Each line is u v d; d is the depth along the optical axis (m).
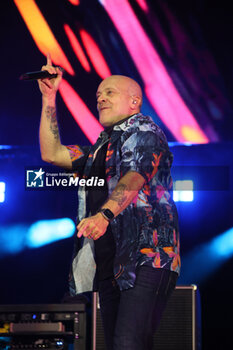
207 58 20.14
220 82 20.28
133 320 5.60
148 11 20.02
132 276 5.72
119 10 20.02
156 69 20.31
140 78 20.41
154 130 6.07
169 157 6.13
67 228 25.86
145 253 5.77
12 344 8.76
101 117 6.66
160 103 20.64
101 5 20.02
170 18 20.03
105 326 6.33
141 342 5.61
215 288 25.28
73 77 20.45
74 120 20.75
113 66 20.34
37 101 20.84
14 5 20.02
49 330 8.91
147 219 5.87
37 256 26.33
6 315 8.91
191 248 25.25
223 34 19.97
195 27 20.02
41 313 9.00
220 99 20.45
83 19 20.08
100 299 6.37
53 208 25.48
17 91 20.67
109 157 6.18
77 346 9.01
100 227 5.16
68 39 20.22
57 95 20.56
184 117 20.70
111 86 6.64
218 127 20.75
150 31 20.12
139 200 5.89
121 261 5.80
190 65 20.22
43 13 20.11
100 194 6.28
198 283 25.34
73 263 6.46
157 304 5.72
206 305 25.16
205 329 24.33
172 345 9.47
